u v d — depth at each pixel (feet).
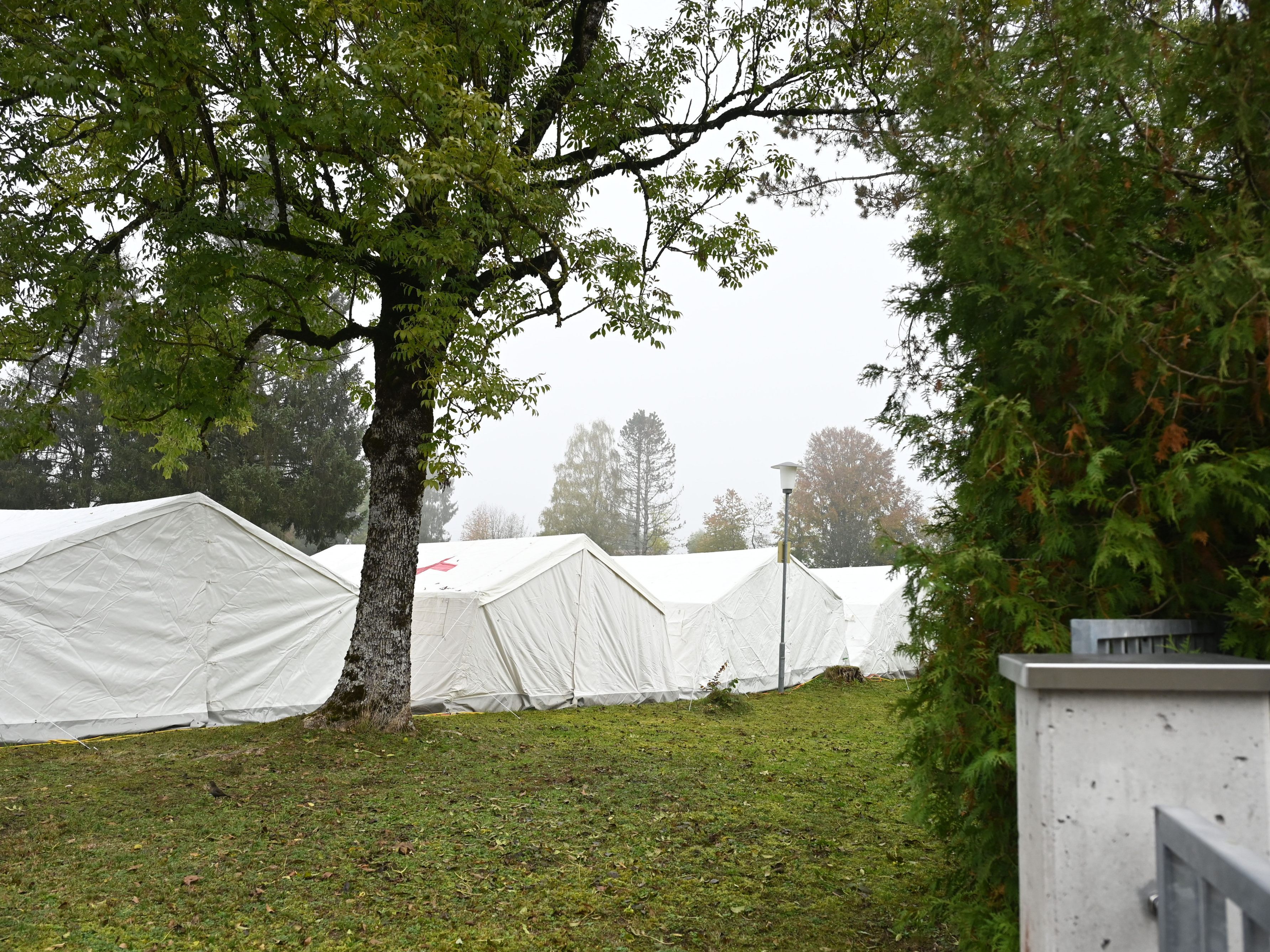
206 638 35.94
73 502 105.29
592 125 35.65
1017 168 8.59
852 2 32.22
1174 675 4.63
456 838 21.07
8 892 16.83
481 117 28.17
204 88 27.91
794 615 62.08
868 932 15.43
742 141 36.52
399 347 30.27
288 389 114.93
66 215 29.86
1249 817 4.60
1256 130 7.68
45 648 31.86
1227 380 7.44
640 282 33.88
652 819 23.31
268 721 37.45
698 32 36.99
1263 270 6.86
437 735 33.50
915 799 11.53
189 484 102.01
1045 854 4.76
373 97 27.32
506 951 14.76
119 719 33.24
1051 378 8.95
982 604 9.29
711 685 49.88
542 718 42.65
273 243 31.53
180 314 31.40
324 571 39.27
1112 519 8.08
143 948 14.53
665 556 69.10
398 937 15.24
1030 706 5.00
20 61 24.68
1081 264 8.28
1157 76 8.32
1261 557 7.62
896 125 10.44
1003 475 9.16
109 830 20.99
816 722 44.60
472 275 32.99
